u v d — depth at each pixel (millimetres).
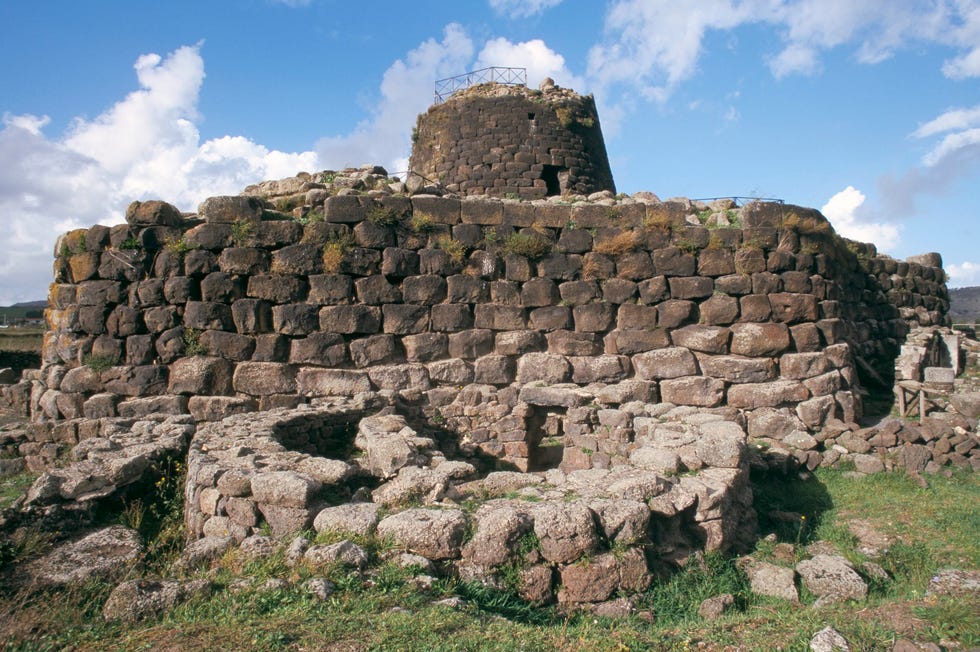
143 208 12844
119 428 11258
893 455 11758
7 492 9789
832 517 9672
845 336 14883
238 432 9375
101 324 12648
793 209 14320
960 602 5867
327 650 4340
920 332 18828
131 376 12500
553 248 14086
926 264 23672
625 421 12570
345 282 13219
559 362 13688
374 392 12727
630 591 6160
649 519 6633
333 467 7422
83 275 12758
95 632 4742
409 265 13555
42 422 11906
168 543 7301
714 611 6141
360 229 13359
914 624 5363
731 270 14008
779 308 13844
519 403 13438
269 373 12742
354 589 5262
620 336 13922
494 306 13828
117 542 6734
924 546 8312
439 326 13578
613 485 7086
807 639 5000
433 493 7008
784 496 10672
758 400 13273
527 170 20953
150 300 12695
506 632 4816
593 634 5070
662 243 14109
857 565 7445
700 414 12391
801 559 7883
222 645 4391
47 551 6531
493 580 5840
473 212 13938
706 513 7258
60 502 7449
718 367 13594
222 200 13000
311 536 6273
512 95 21547
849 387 13789
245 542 6109
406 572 5621
